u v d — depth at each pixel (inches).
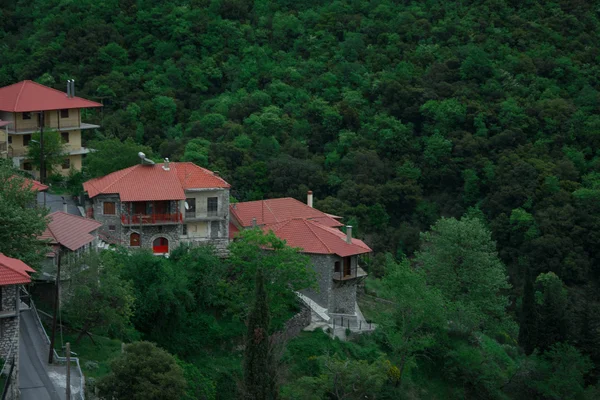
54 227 3597.4
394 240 6269.7
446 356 4242.1
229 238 4441.4
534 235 6368.1
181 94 7381.9
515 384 4315.9
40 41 7632.9
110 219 4261.8
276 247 3944.4
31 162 5132.9
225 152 6397.6
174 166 4475.9
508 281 6205.7
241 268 3919.8
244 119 6988.2
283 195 6314.0
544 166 6924.2
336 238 4325.8
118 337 3503.9
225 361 3745.1
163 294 3631.9
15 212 3230.8
